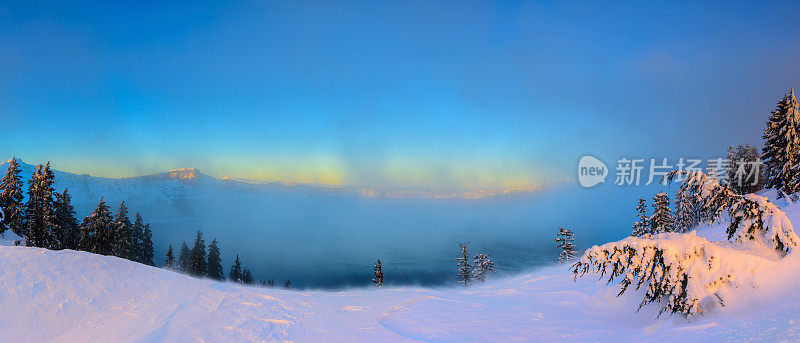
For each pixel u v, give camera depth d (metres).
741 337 4.55
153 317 8.73
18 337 7.27
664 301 7.55
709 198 8.04
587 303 9.76
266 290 12.20
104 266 11.78
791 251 6.50
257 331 7.98
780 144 36.38
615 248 7.80
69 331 7.81
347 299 11.36
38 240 40.62
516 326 7.96
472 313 9.42
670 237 7.61
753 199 7.34
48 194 41.41
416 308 10.04
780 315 4.79
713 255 6.81
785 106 37.69
